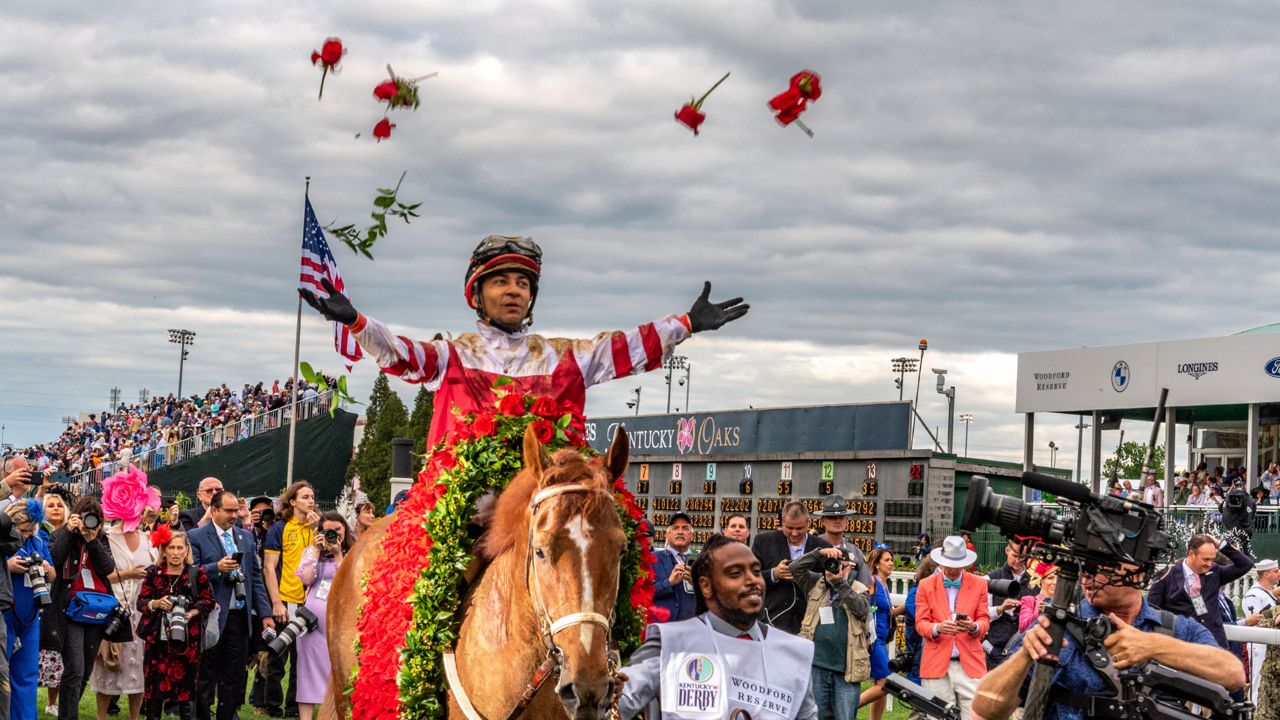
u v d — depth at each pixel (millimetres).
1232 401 23094
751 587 3852
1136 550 3602
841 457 21875
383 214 4906
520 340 5281
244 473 37656
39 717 9867
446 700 4480
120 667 9430
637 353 5191
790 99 4227
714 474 24781
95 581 9164
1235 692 4117
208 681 9492
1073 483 3662
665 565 8188
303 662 9359
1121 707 3865
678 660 3832
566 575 3760
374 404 38531
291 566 9875
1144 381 24547
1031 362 26719
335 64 4438
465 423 4793
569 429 4750
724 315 5312
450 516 4496
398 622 4566
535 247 5336
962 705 8984
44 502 9812
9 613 8469
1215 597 9383
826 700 8336
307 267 18703
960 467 21344
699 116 4367
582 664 3666
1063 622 3668
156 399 55844
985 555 20766
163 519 9516
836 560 7855
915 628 9273
